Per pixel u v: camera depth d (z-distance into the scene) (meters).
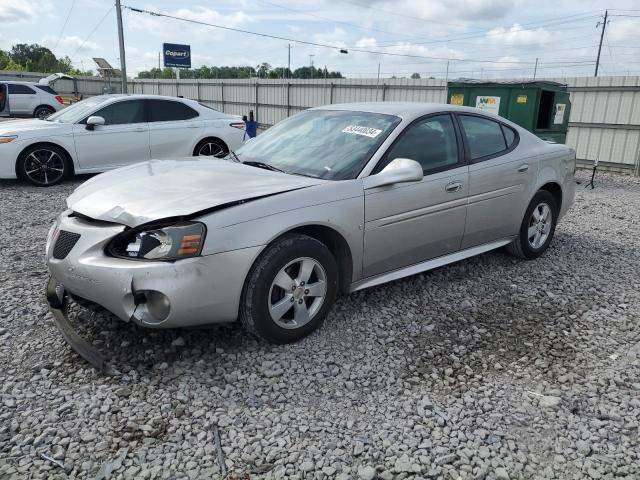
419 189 3.88
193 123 9.69
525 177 4.80
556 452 2.51
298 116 4.67
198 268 2.89
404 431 2.61
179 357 3.19
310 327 3.44
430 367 3.21
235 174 3.57
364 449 2.47
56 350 3.24
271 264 3.13
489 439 2.58
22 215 6.71
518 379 3.12
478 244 4.64
